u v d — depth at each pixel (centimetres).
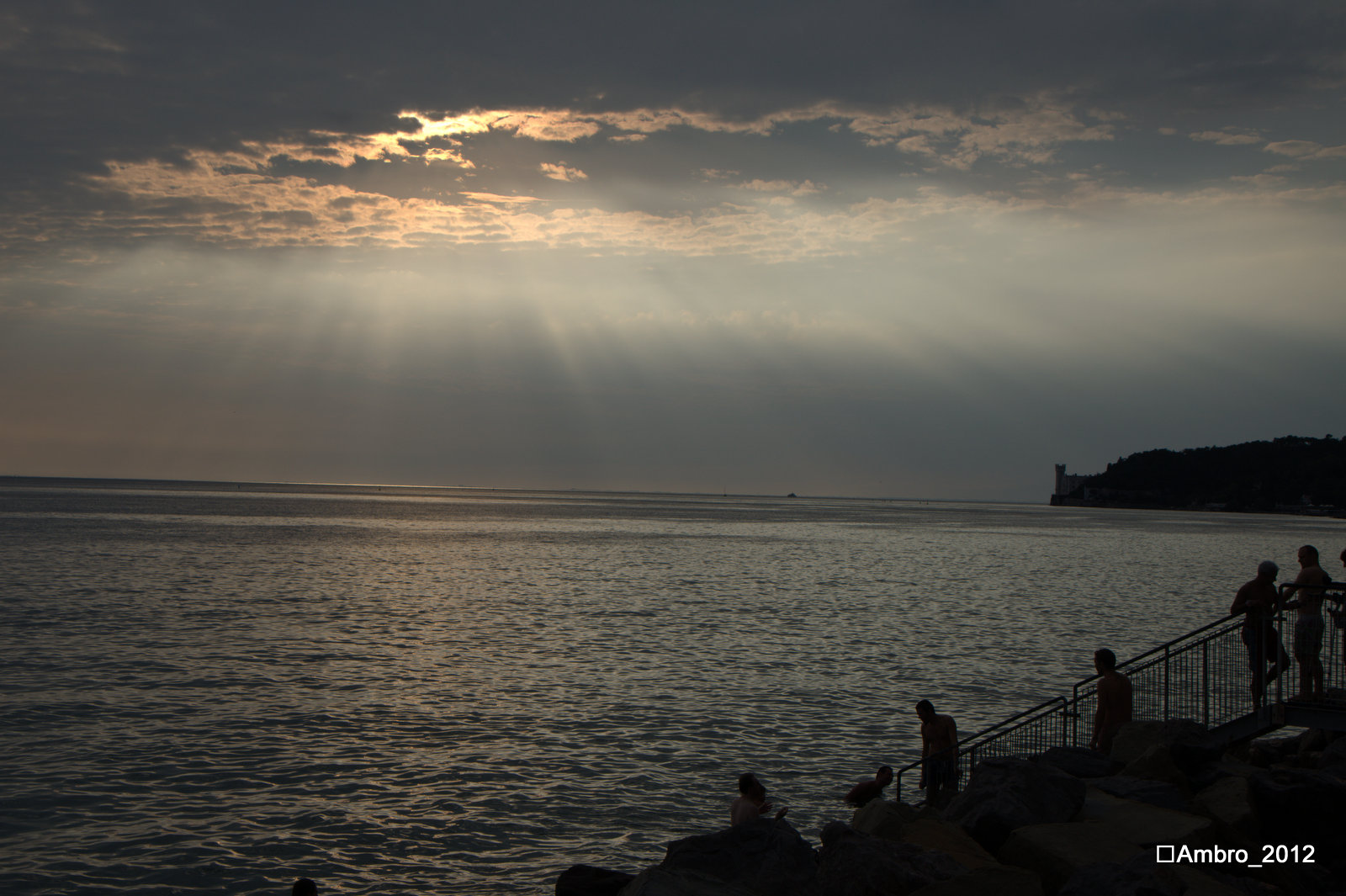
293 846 1738
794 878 1224
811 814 1942
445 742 2411
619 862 1694
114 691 2903
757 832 1288
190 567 7062
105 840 1742
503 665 3478
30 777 2062
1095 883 1168
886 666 3553
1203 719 1798
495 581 6725
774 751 2383
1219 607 5750
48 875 1593
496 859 1697
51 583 5766
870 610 5366
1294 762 1927
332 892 1563
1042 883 1270
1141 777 1568
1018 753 1955
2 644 3653
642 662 3575
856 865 1214
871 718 2736
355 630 4250
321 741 2398
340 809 1919
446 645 3888
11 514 15162
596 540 12100
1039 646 4106
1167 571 8612
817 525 18788
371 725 2562
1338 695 1730
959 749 1930
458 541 11356
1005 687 3194
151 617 4491
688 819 1903
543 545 10900
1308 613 1730
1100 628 4697
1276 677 1741
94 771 2116
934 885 1162
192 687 2975
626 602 5584
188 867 1639
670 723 2645
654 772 2192
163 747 2311
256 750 2303
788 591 6331
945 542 13350
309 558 8275
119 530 11525
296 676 3186
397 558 8569
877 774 2205
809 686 3175
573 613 5012
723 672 3391
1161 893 1098
